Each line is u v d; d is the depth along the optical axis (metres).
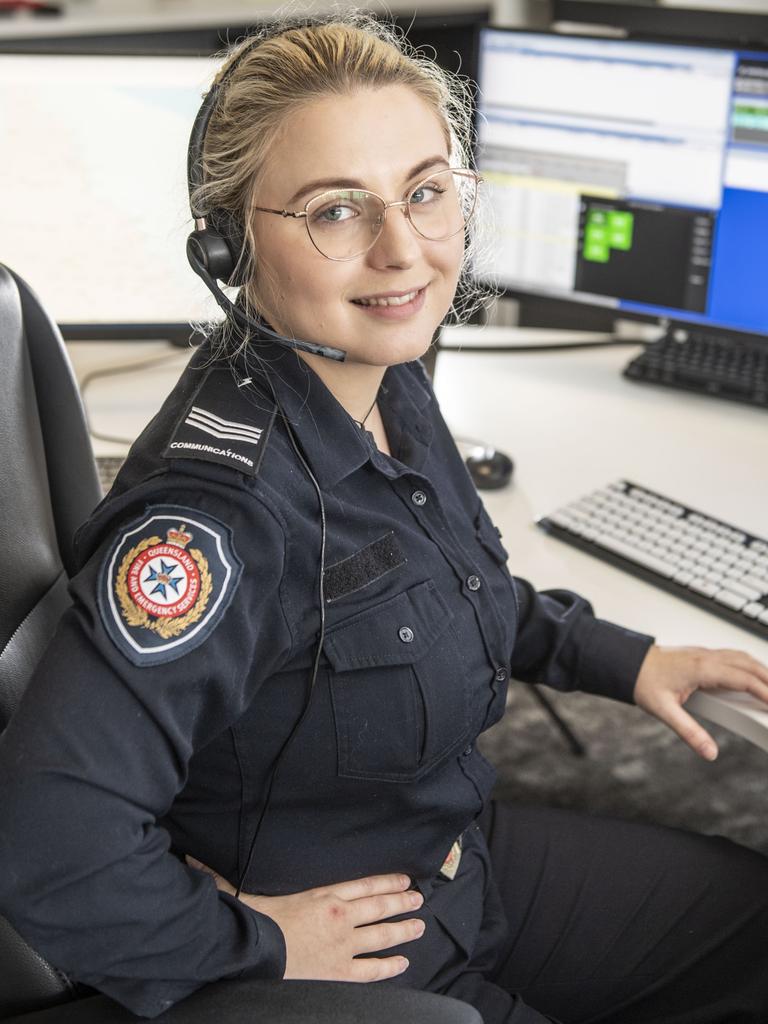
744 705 1.21
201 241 0.97
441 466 1.18
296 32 0.96
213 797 1.01
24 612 1.01
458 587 1.06
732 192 1.68
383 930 1.02
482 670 1.07
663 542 1.39
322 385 0.99
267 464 0.93
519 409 1.79
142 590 0.85
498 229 1.82
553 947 1.21
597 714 2.25
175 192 1.26
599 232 1.80
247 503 0.89
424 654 1.01
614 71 1.70
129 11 2.04
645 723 2.23
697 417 1.77
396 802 1.04
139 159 1.60
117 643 0.84
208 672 0.87
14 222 1.62
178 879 0.89
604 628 1.28
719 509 1.50
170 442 0.92
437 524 1.07
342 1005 0.85
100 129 1.58
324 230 0.93
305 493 0.96
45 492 1.08
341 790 1.01
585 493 1.54
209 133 0.97
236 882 1.02
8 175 1.60
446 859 1.13
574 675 1.29
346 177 0.91
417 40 1.76
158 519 0.88
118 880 0.84
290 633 0.94
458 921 1.12
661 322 1.81
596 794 2.06
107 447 1.63
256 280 0.97
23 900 0.82
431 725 1.02
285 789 1.00
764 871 1.26
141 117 1.58
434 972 1.09
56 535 1.12
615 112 1.72
